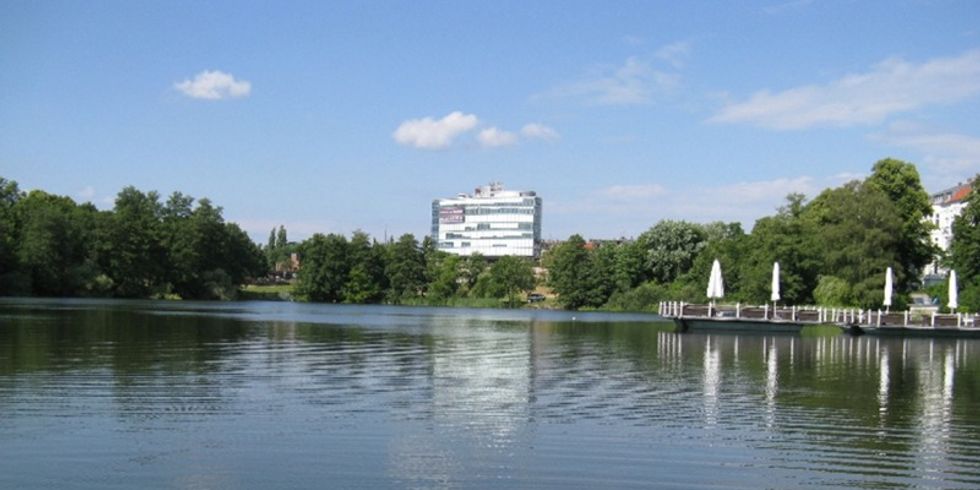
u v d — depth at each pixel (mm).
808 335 54625
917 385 24875
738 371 28312
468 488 12430
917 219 82312
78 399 19156
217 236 124562
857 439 16297
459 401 20219
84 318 53062
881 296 69062
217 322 54594
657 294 113875
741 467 13992
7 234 101938
